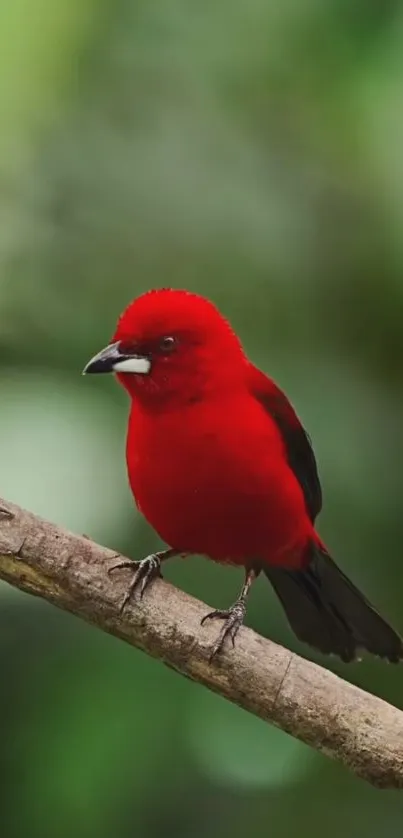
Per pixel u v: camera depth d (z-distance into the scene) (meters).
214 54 12.98
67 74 13.17
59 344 12.40
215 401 9.36
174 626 8.71
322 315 12.42
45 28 13.12
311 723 8.33
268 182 12.73
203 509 9.51
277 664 8.48
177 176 12.79
